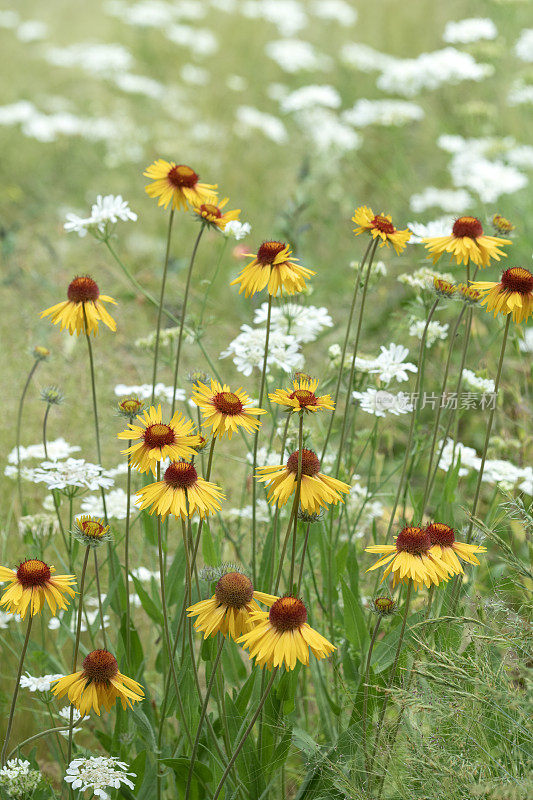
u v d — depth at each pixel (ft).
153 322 17.76
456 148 19.84
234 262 19.71
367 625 9.27
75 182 23.77
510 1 23.73
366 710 8.02
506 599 8.54
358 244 21.04
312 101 22.44
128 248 20.77
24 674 9.46
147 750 8.50
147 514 9.45
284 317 10.55
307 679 10.46
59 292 18.10
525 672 7.25
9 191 22.25
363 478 12.62
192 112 27.45
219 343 17.42
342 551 9.70
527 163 19.03
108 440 14.51
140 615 11.98
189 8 32.91
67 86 30.32
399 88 23.07
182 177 8.87
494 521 9.98
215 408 7.23
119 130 24.54
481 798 6.54
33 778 7.59
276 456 10.94
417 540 7.02
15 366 15.49
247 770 8.22
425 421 14.30
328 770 8.09
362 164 24.47
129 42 33.19
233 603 6.59
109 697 6.91
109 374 15.84
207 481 7.34
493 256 8.68
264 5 31.55
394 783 7.57
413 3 35.01
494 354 15.08
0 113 24.00
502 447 12.04
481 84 26.07
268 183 23.77
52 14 36.94
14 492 12.79
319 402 6.77
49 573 7.13
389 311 16.66
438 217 20.17
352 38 33.76
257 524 11.00
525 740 7.34
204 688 10.71
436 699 7.36
